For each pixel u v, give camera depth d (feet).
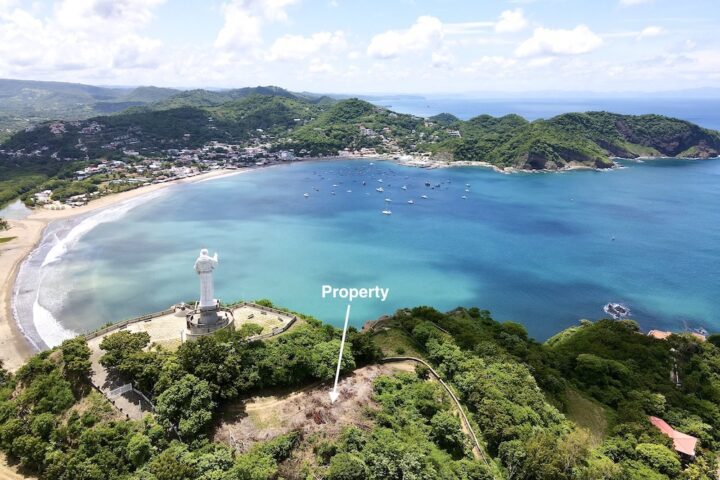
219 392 216.95
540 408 251.60
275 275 568.82
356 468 180.65
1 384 252.62
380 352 283.59
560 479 202.49
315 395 235.20
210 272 281.95
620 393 309.22
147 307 461.78
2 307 445.78
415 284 558.56
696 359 355.77
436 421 222.69
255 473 175.94
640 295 542.16
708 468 242.78
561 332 443.32
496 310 503.20
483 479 196.65
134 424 205.57
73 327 415.85
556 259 648.79
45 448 195.62
